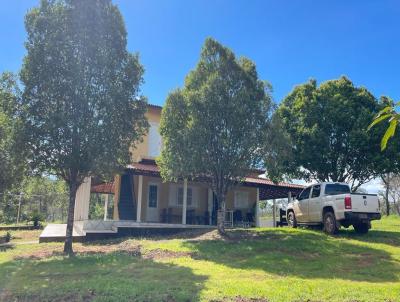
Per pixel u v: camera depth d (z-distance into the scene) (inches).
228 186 709.9
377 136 950.4
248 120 674.8
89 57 555.2
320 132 983.0
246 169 691.4
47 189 1911.9
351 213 647.8
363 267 462.6
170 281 372.2
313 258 508.1
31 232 1027.9
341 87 1028.5
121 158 589.3
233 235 682.2
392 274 428.8
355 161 1007.6
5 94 549.6
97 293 326.6
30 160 567.2
